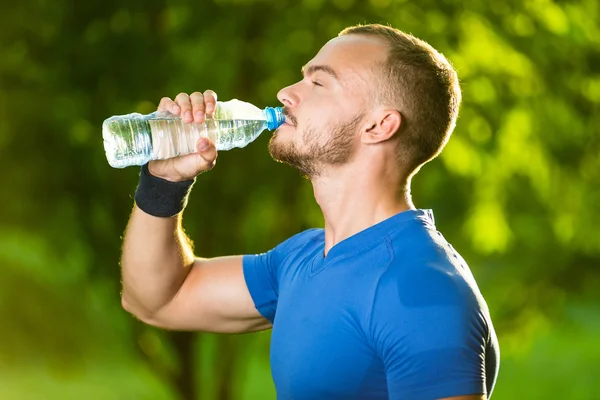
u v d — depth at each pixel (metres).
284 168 8.42
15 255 9.74
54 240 8.52
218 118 3.12
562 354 19.39
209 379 10.95
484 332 2.53
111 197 8.43
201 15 8.23
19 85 8.31
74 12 8.18
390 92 2.81
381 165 2.83
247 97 8.27
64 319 9.26
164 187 3.12
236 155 8.39
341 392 2.62
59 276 9.34
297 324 2.73
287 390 2.73
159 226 3.17
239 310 3.26
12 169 8.37
